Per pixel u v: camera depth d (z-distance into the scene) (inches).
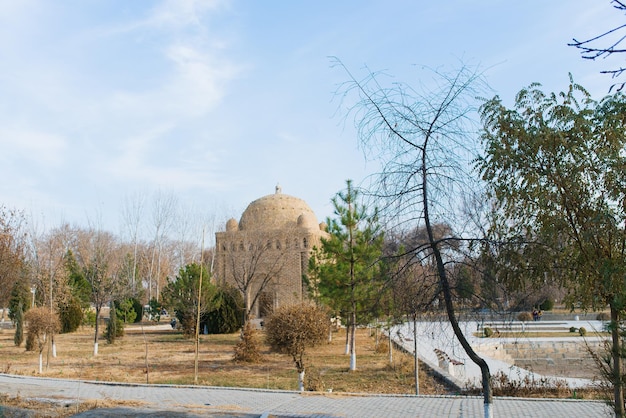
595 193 293.7
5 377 634.2
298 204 1913.1
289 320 638.5
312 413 418.3
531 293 302.5
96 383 589.3
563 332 1299.2
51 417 384.5
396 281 293.3
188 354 973.2
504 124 296.7
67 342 1218.6
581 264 287.9
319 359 895.1
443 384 647.8
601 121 288.7
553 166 293.9
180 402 466.0
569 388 569.3
